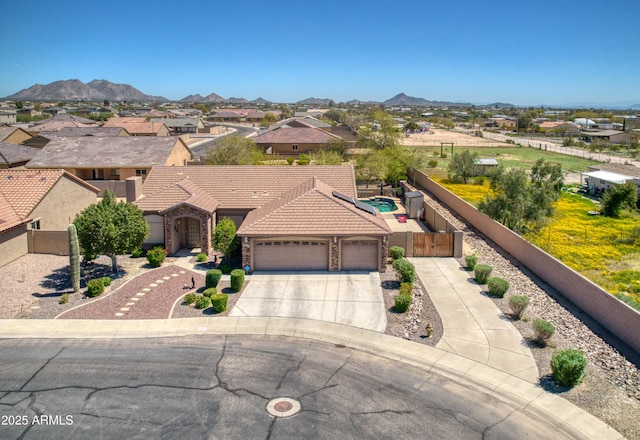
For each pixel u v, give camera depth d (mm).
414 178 59281
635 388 15883
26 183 32000
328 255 27109
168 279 25625
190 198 30609
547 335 18500
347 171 35562
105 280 24188
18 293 23312
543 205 34844
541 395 15516
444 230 33562
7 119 136625
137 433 13359
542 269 26047
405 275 24328
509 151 94875
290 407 14641
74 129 76500
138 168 49188
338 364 17281
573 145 107188
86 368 16766
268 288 24391
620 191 42000
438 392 15625
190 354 17875
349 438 13312
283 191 33594
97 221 24828
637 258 30109
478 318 21062
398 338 19266
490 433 13680
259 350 18234
